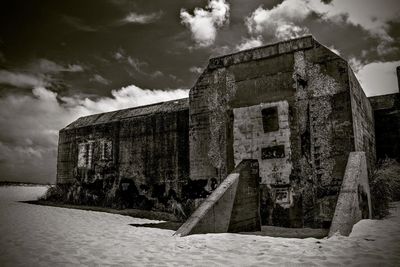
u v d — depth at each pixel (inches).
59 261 169.5
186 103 453.4
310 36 339.6
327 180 308.0
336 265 157.0
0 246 200.1
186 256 180.9
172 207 414.6
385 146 467.2
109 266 161.5
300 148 324.8
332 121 315.6
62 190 577.9
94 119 569.6
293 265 160.1
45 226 287.1
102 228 284.2
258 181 297.7
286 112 338.0
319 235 240.7
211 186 373.1
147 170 457.1
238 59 378.0
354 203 239.1
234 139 364.8
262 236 232.2
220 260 172.1
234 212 265.6
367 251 176.2
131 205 464.4
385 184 339.9
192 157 392.2
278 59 354.0
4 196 781.9
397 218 269.4
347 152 304.2
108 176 506.0
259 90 359.3
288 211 317.7
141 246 205.5
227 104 376.8
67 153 583.8
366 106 414.9
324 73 327.3
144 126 474.6
